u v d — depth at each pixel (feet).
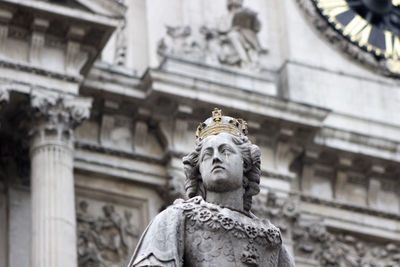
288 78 143.33
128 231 126.82
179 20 142.10
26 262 119.03
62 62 122.72
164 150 131.85
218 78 134.51
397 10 154.40
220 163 28.73
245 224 28.27
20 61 120.67
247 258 27.96
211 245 28.02
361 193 143.43
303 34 148.66
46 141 119.44
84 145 128.77
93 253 124.26
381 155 142.20
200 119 132.98
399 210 143.74
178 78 131.23
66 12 119.96
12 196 121.19
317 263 136.05
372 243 141.59
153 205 129.59
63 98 120.78
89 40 123.34
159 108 132.05
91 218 126.11
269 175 135.95
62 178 118.21
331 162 142.00
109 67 130.72
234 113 133.59
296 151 138.92
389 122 147.02
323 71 146.30
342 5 152.05
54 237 114.52
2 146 121.70
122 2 130.62
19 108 120.37
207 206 28.32
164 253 27.30
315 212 139.44
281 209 134.41
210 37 138.00
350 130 142.41
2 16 119.34
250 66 137.28
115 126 131.95
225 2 144.05
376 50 151.23
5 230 119.85
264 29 148.25
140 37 140.26
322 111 136.67
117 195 128.67
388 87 149.69
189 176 29.27
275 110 134.82
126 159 130.21
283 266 29.09
